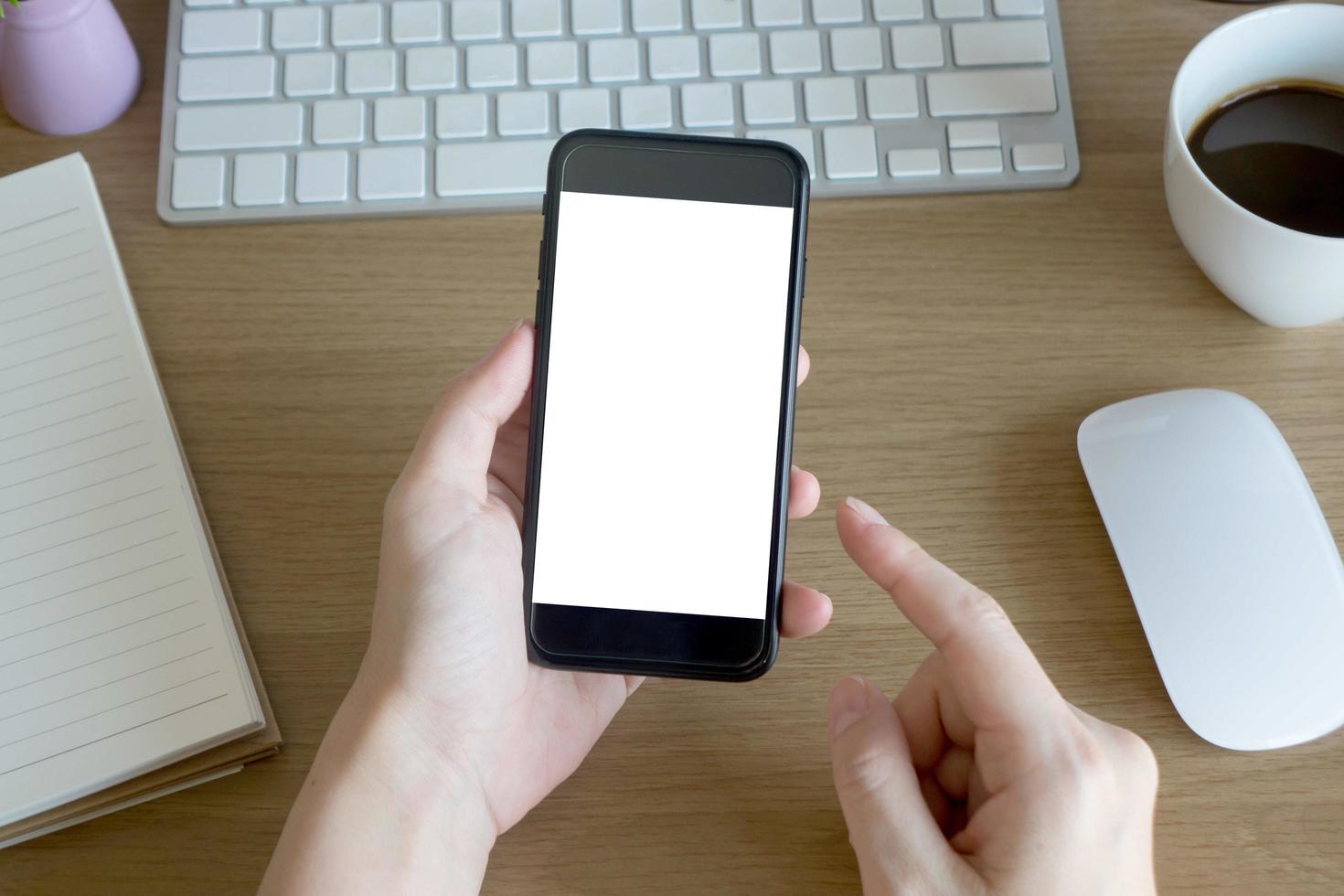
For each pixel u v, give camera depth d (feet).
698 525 1.69
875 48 2.07
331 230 2.07
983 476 1.89
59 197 2.02
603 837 1.69
